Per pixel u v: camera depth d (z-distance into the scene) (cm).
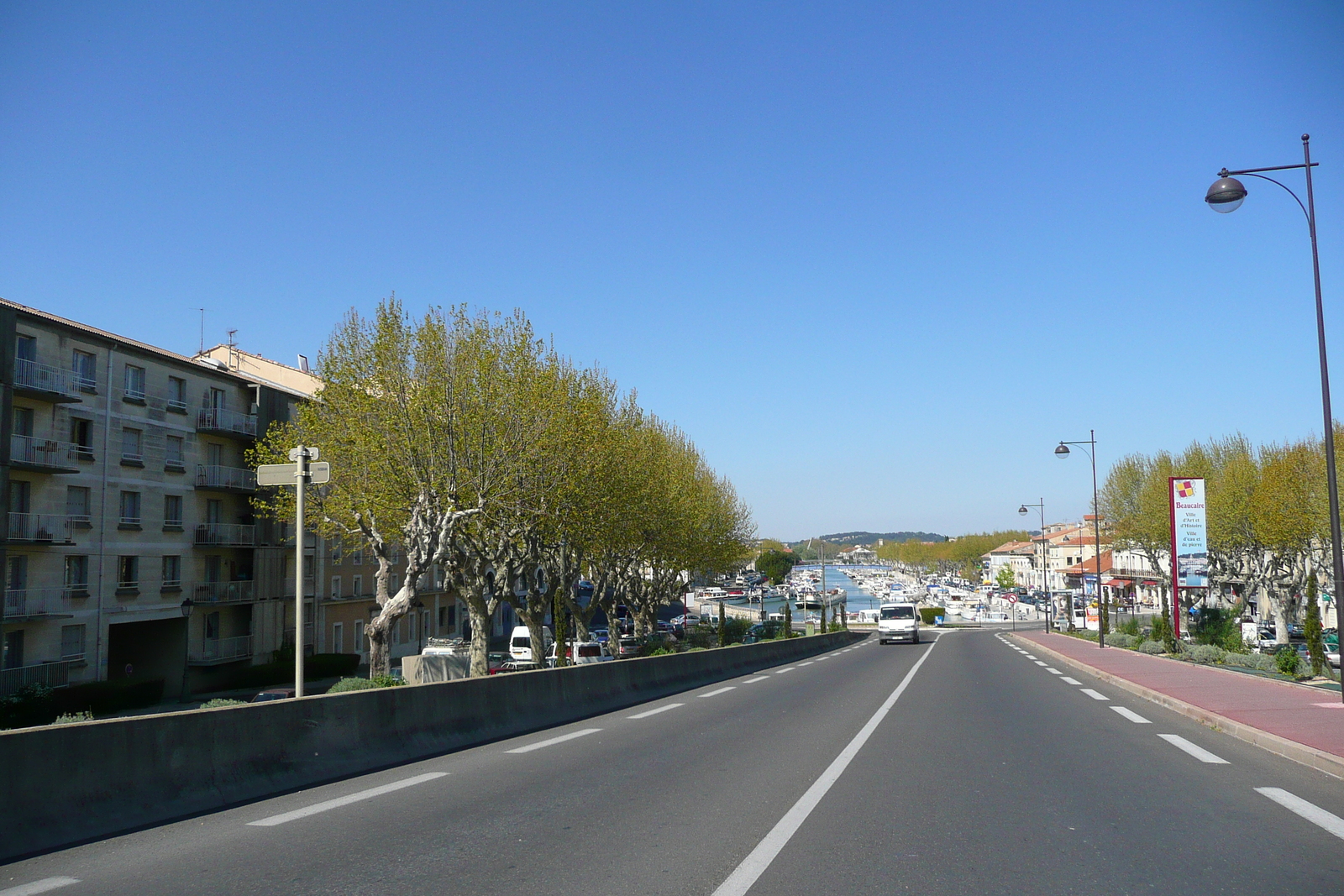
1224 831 725
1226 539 6281
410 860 646
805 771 1016
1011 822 758
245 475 5075
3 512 3591
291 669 5091
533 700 1523
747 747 1217
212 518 4925
